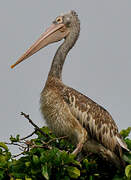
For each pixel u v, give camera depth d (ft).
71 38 47.88
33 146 35.09
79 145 42.06
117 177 39.47
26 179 32.60
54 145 41.01
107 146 42.93
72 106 42.47
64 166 34.32
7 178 34.40
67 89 43.21
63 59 46.39
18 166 34.55
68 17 48.29
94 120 43.21
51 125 42.91
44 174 32.35
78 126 42.39
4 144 35.76
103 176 39.70
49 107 42.83
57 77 44.57
